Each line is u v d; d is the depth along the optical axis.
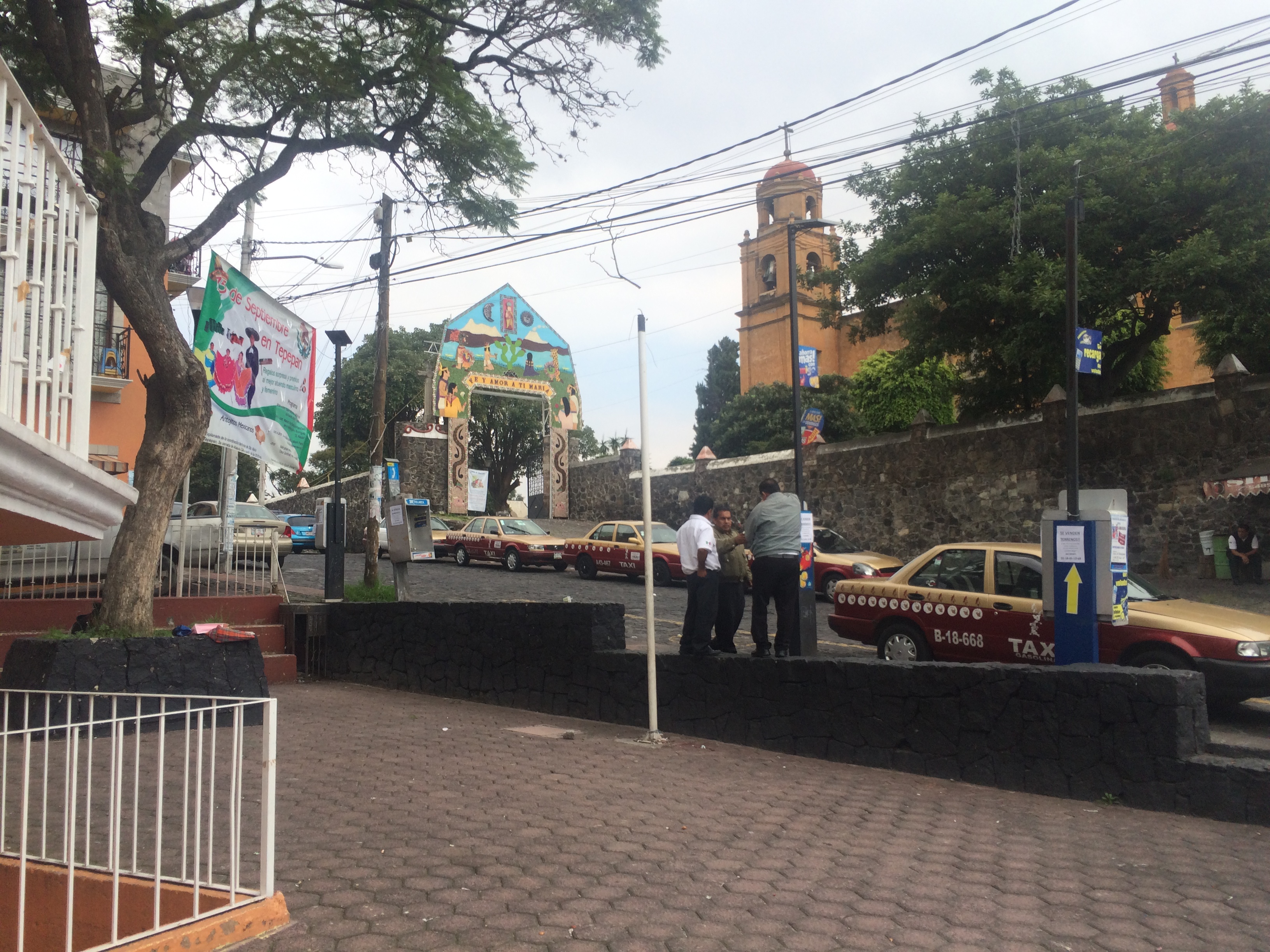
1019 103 19.52
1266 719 8.41
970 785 6.41
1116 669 6.09
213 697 3.79
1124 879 4.47
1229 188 17.17
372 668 11.15
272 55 9.95
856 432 35.31
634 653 8.51
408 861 4.60
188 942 3.46
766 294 46.66
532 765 6.73
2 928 4.34
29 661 7.59
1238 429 18.30
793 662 7.45
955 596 9.52
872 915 4.00
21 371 4.41
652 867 4.57
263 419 11.91
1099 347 12.34
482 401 42.75
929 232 19.44
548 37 11.43
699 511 8.41
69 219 5.03
